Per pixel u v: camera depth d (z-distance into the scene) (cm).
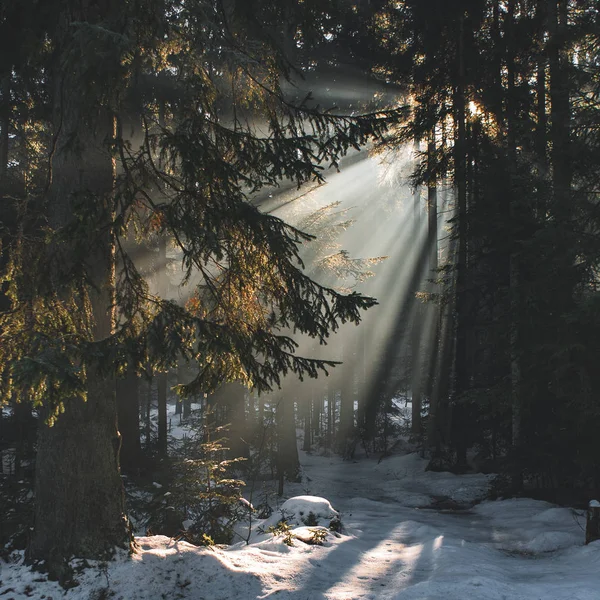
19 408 1164
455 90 2133
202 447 960
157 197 908
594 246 1270
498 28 2027
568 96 1416
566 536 1002
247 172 750
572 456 1390
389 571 786
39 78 898
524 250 1449
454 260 2234
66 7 677
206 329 654
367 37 2172
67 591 621
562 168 1425
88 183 713
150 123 828
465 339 2134
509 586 664
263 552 797
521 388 1466
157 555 688
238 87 853
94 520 674
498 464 1587
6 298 871
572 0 1675
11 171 1385
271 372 719
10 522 747
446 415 2358
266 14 904
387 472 2311
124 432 1464
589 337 1291
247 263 736
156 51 729
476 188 1775
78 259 640
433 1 2005
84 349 598
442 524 1245
